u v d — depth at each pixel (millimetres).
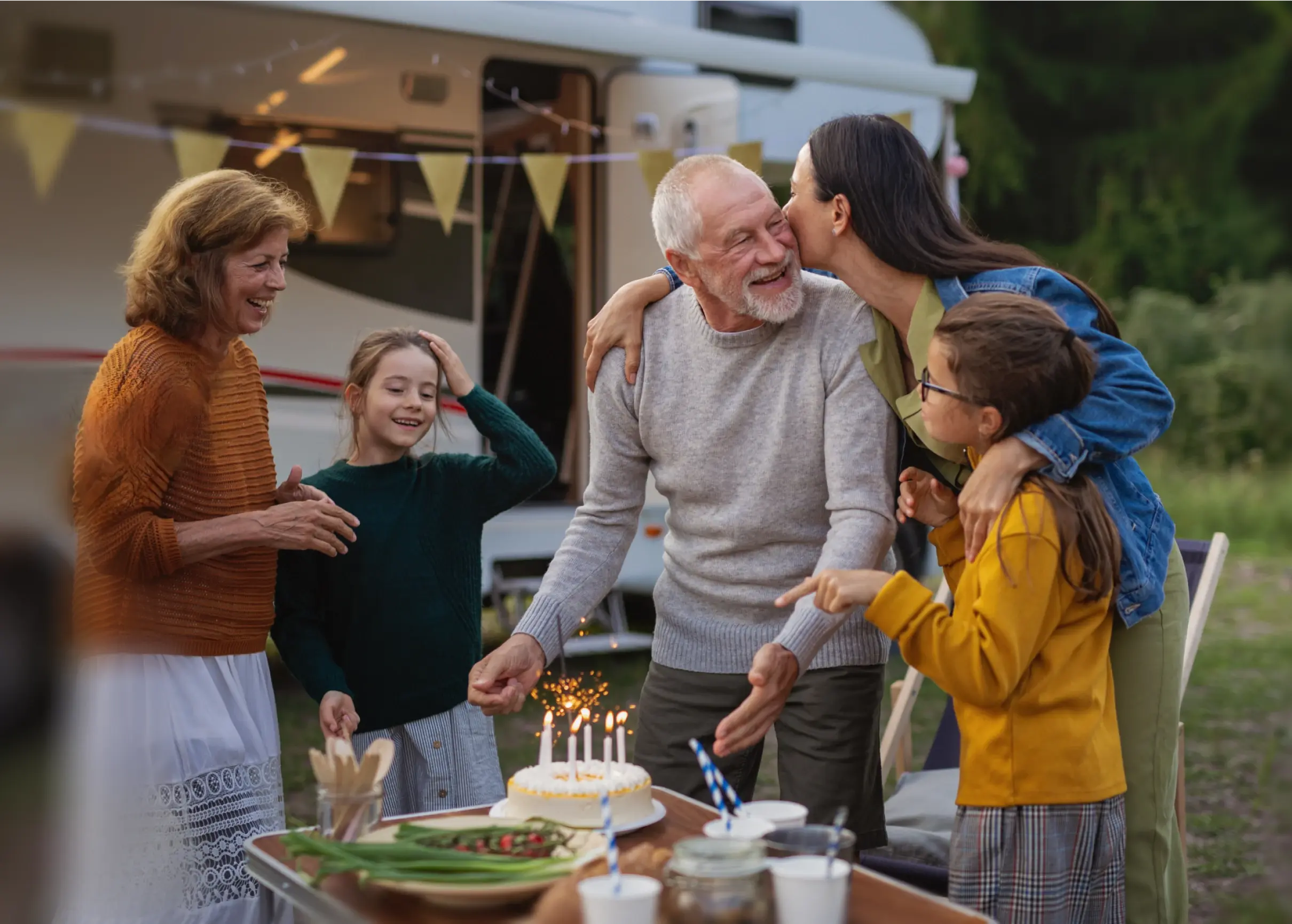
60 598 1281
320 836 1843
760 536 2420
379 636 2664
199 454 2426
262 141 5074
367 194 5309
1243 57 15094
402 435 2738
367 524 2680
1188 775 4598
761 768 4586
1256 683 5930
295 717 5199
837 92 6344
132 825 2143
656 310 2527
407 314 5426
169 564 2316
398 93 5344
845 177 2242
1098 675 2002
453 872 1671
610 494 2566
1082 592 1950
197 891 2279
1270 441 12375
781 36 6391
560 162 5320
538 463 2797
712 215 2260
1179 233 14969
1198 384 12680
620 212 5984
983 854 1975
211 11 4934
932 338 2043
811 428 2361
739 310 2318
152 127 4828
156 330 2375
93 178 4707
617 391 2514
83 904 1992
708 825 1752
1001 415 1970
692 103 6023
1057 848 1945
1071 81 15219
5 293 4520
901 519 2283
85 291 4684
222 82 4973
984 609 1893
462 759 2701
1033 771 1948
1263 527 10633
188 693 2361
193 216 2336
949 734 3209
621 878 1567
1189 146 15180
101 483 2256
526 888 1645
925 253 2221
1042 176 15352
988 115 15148
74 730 1310
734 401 2406
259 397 2582
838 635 2410
